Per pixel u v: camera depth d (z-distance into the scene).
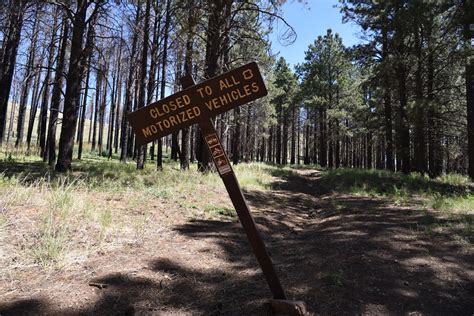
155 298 3.53
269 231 6.84
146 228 5.64
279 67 49.62
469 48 14.20
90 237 4.80
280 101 49.09
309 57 40.88
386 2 17.72
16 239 4.31
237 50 18.97
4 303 3.13
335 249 5.16
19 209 5.30
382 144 39.03
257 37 14.52
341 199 11.21
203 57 18.19
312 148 62.59
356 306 3.38
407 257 4.76
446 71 19.72
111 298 3.43
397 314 3.29
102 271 3.94
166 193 8.19
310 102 39.44
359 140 52.00
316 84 39.44
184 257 4.70
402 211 8.24
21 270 3.75
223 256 4.98
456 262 4.61
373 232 6.12
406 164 19.22
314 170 32.50
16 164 14.09
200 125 3.40
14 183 6.90
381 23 18.88
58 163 11.98
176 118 3.40
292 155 54.69
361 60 22.50
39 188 7.05
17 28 16.47
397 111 20.91
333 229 6.65
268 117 37.78
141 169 15.95
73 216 5.34
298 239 6.21
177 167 20.16
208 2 13.53
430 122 18.58
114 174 12.06
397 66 18.77
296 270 4.37
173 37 16.05
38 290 3.41
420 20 15.41
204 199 8.43
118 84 27.31
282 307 3.25
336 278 3.90
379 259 4.64
